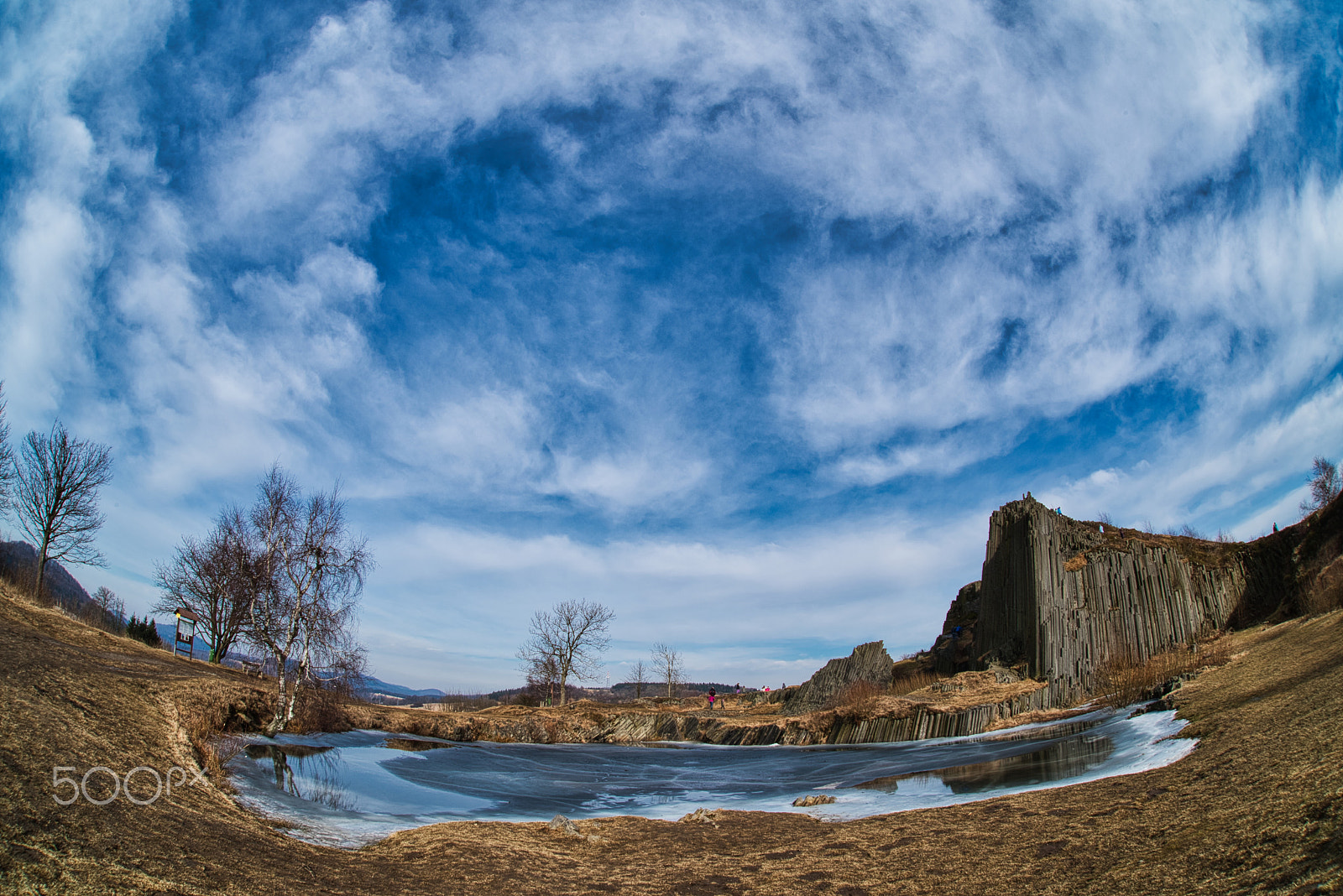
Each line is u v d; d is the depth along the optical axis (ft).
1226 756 42.22
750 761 101.04
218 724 65.16
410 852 41.47
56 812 29.07
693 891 35.86
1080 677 109.19
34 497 116.26
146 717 49.08
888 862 38.09
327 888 31.14
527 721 145.38
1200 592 120.88
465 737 132.98
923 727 109.19
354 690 91.86
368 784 65.41
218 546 130.00
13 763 32.09
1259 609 117.50
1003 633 138.72
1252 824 28.86
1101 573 123.85
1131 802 39.73
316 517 85.30
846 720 123.03
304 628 84.38
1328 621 72.13
